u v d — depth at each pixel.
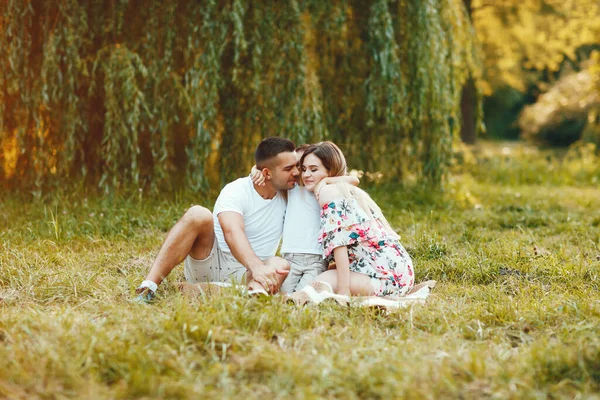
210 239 4.13
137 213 6.63
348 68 8.40
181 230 4.01
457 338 3.41
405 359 2.97
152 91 7.35
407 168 8.98
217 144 7.42
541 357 2.95
